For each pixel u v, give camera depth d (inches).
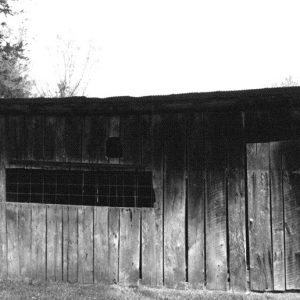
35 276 267.1
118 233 255.8
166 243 248.5
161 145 250.8
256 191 236.8
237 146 240.1
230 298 229.6
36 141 269.4
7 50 691.4
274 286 232.8
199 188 245.0
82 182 278.2
